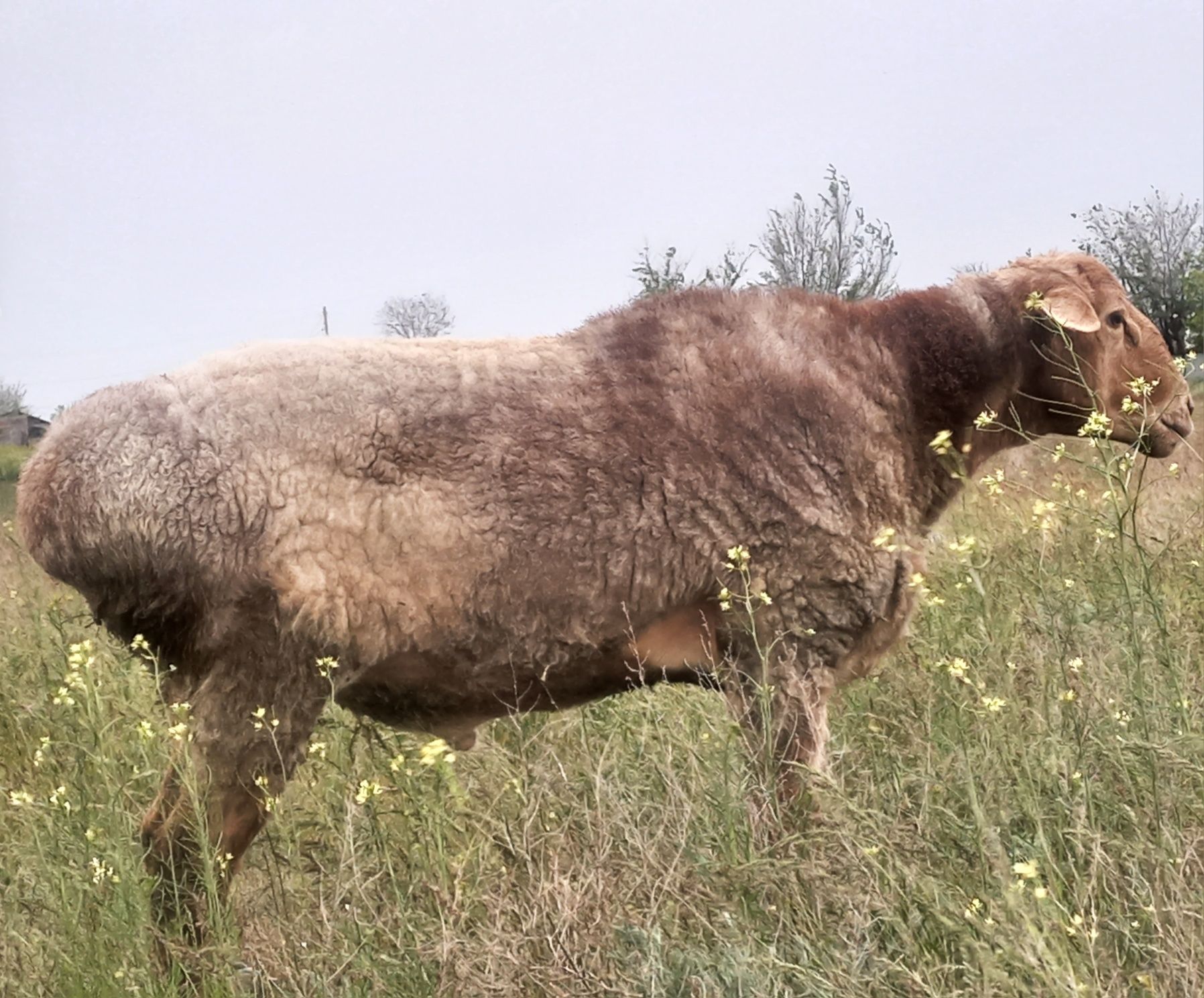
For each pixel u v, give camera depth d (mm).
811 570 4137
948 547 4395
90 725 3512
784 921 3021
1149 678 3738
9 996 3076
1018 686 3967
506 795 3814
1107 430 3906
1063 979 2447
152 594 3682
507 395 3957
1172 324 38406
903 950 2801
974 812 2945
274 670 3707
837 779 3713
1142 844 3043
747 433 4074
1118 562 4066
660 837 3346
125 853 3215
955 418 4465
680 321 4230
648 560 3998
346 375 3840
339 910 3281
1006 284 4629
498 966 2902
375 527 3752
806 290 4559
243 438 3691
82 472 3631
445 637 3863
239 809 3725
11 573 7016
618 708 4547
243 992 3137
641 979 2787
